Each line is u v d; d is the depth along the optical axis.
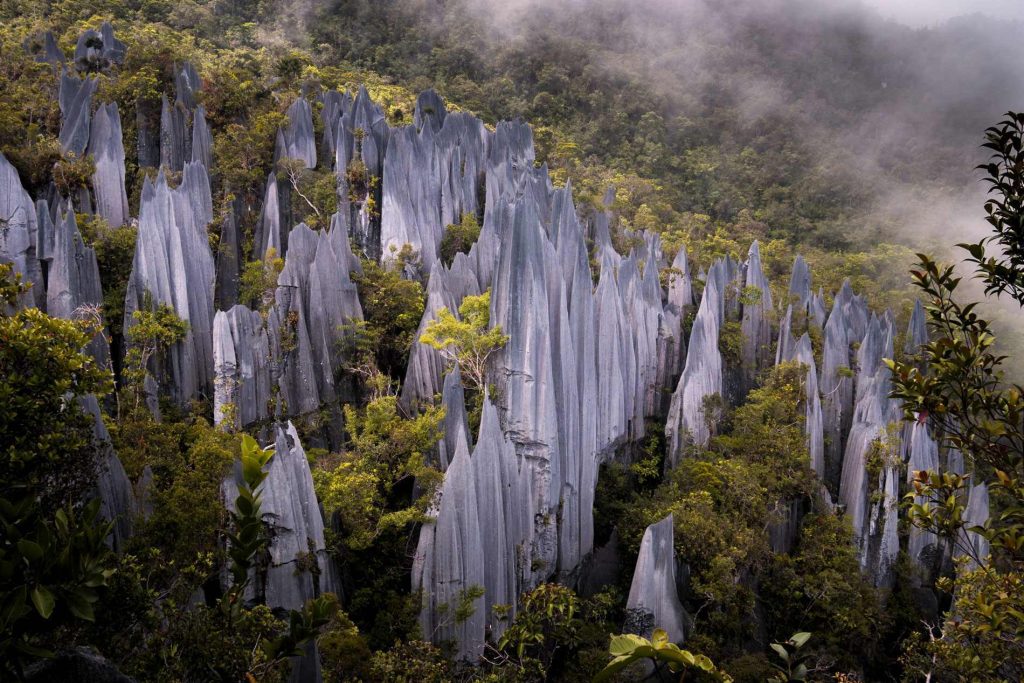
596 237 69.62
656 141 128.00
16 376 15.88
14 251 43.06
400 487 42.84
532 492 43.34
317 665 24.39
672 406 58.06
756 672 39.56
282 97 63.78
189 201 47.28
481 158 71.56
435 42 133.62
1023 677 18.58
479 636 35.56
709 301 62.56
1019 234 9.70
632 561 46.94
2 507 8.60
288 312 45.81
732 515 48.72
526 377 43.56
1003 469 10.47
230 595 8.88
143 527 26.22
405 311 49.84
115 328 44.72
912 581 56.38
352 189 58.66
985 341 10.41
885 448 56.25
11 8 79.75
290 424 34.34
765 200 123.69
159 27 91.00
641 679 36.62
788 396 60.66
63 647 10.91
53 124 55.62
